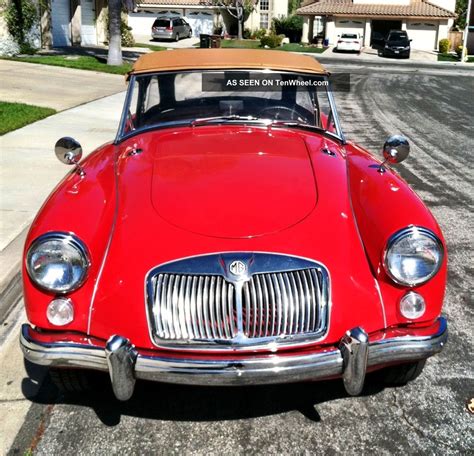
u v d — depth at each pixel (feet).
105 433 9.77
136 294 8.91
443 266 9.28
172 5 148.15
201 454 9.32
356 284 9.18
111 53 66.49
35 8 74.28
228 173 10.77
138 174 10.93
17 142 28.73
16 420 10.07
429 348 9.14
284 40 148.77
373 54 127.03
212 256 8.98
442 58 125.29
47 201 10.18
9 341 12.45
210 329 8.82
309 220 9.69
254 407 10.43
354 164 11.78
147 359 8.69
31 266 8.86
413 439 9.66
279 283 8.91
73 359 8.86
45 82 51.39
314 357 8.76
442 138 35.76
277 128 13.21
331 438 9.68
